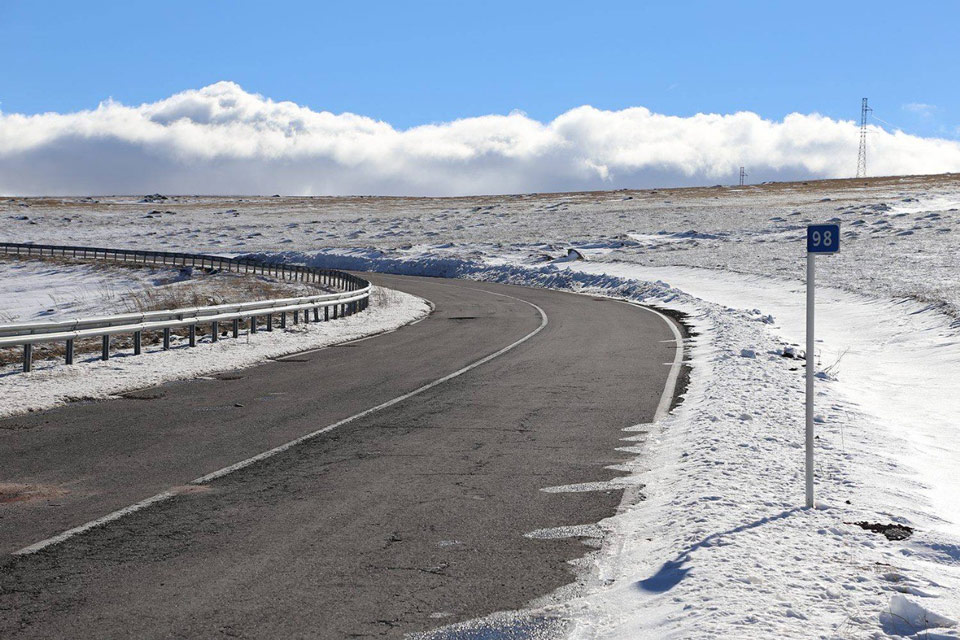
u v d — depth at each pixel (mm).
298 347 21375
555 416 12086
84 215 116062
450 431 11125
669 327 25406
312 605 5324
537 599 5422
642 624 4898
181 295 41438
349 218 109750
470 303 38031
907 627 4613
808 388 7180
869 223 70375
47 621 5062
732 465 8516
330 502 7758
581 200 123625
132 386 15070
